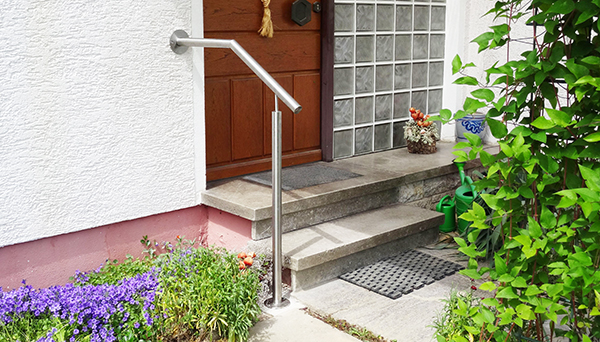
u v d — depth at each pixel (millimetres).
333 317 3105
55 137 3152
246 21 4176
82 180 3285
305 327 3018
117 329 2656
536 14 2014
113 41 3281
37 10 2988
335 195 3889
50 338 2420
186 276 3033
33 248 3186
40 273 3230
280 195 3133
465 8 5297
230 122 4234
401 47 5121
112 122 3352
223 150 4230
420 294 3367
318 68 4668
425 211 4238
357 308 3201
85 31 3170
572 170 1981
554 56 1879
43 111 3092
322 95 4691
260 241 3570
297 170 4473
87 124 3258
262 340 2889
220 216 3807
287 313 3168
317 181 4125
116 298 2732
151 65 3457
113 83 3318
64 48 3109
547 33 1906
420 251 4059
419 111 4965
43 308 2627
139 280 2912
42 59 3045
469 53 5352
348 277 3578
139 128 3469
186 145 3703
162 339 2781
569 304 2168
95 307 2645
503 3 2035
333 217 4020
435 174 4547
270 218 3629
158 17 3439
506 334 2133
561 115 1745
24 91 3014
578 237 1935
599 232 1785
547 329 2836
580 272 1696
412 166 4570
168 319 2781
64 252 3301
